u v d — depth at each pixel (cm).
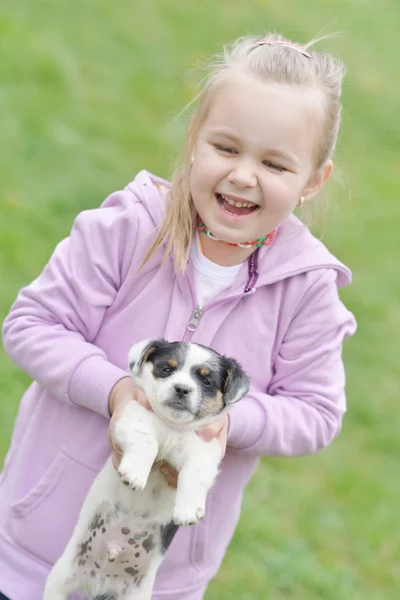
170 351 361
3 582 390
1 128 1090
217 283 394
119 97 1254
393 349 972
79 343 382
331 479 762
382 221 1229
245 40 411
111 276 391
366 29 1795
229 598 614
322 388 400
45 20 1391
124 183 1063
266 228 379
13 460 412
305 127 374
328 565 666
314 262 403
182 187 394
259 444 384
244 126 366
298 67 380
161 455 354
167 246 390
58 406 396
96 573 368
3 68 1210
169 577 394
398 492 764
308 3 1795
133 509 362
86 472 387
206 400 352
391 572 676
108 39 1402
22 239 897
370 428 845
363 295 1057
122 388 367
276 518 701
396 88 1619
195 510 338
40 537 390
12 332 392
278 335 402
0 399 707
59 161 1068
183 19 1537
